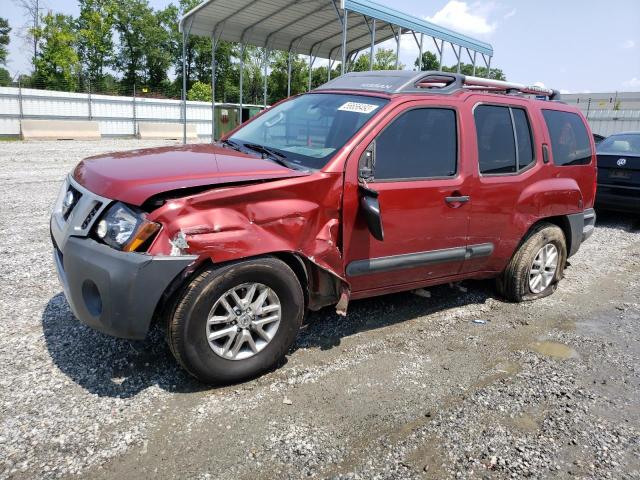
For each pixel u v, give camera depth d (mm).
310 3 13555
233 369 3160
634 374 3711
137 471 2434
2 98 23734
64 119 25891
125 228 2838
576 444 2850
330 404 3090
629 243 7961
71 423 2734
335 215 3479
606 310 5023
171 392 3094
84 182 3217
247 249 3023
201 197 2918
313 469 2527
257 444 2682
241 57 17594
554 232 5117
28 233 6426
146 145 23172
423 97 4027
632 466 2699
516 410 3146
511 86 4898
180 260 2824
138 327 2846
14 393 2955
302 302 3410
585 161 5500
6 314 3994
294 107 4496
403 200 3789
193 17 15203
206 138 31453
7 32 73250
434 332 4254
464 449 2750
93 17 54812
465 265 4449
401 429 2893
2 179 10594
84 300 2951
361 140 3598
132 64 61312
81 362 3348
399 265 3906
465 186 4164
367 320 4398
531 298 5191
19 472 2359
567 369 3727
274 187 3162
